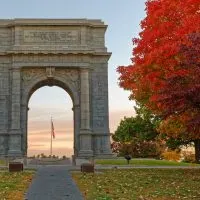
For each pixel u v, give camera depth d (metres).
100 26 82.00
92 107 80.50
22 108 79.44
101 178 39.72
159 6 45.38
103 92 80.94
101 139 79.56
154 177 40.62
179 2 43.78
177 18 43.84
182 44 31.66
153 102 46.06
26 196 26.61
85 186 32.34
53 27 80.62
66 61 80.12
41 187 32.12
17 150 77.12
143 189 30.12
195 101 31.12
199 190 29.41
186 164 73.00
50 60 80.00
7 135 78.38
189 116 36.97
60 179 39.56
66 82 80.50
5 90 79.69
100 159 76.00
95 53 80.94
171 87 31.77
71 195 26.81
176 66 40.00
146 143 113.75
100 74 81.12
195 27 39.06
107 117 80.25
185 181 36.44
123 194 27.06
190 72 32.28
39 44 80.06
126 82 50.38
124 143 116.69
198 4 41.88
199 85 30.02
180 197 25.78
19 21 80.12
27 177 41.81
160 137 90.94
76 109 80.19
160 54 41.62
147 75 43.94
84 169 48.72
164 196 26.25
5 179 39.19
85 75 79.88
